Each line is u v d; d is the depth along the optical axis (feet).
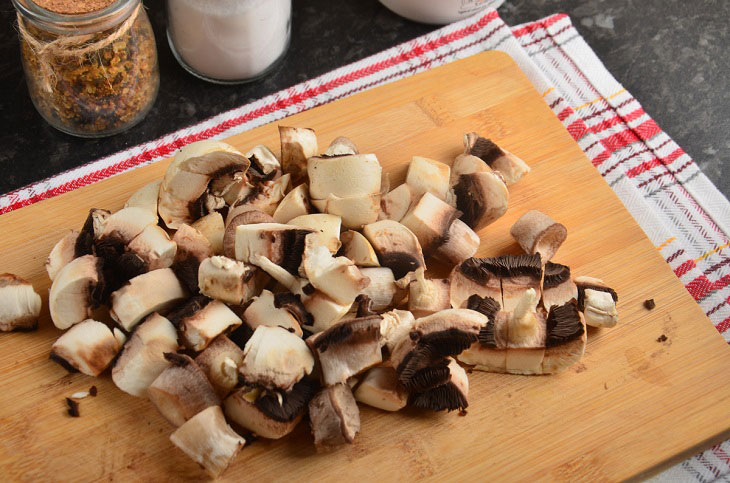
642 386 1.29
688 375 1.30
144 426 1.24
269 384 1.17
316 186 1.34
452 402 1.21
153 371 1.23
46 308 1.33
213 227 1.35
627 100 1.66
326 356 1.20
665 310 1.36
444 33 1.68
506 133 1.51
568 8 1.82
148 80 1.56
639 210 1.52
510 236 1.42
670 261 1.48
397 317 1.26
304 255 1.25
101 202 1.43
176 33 1.60
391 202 1.39
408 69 1.66
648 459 1.24
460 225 1.36
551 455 1.24
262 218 1.31
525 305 1.22
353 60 1.73
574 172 1.48
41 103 1.54
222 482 1.20
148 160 1.54
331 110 1.52
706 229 1.53
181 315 1.24
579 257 1.41
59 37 1.39
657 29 1.79
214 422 1.16
